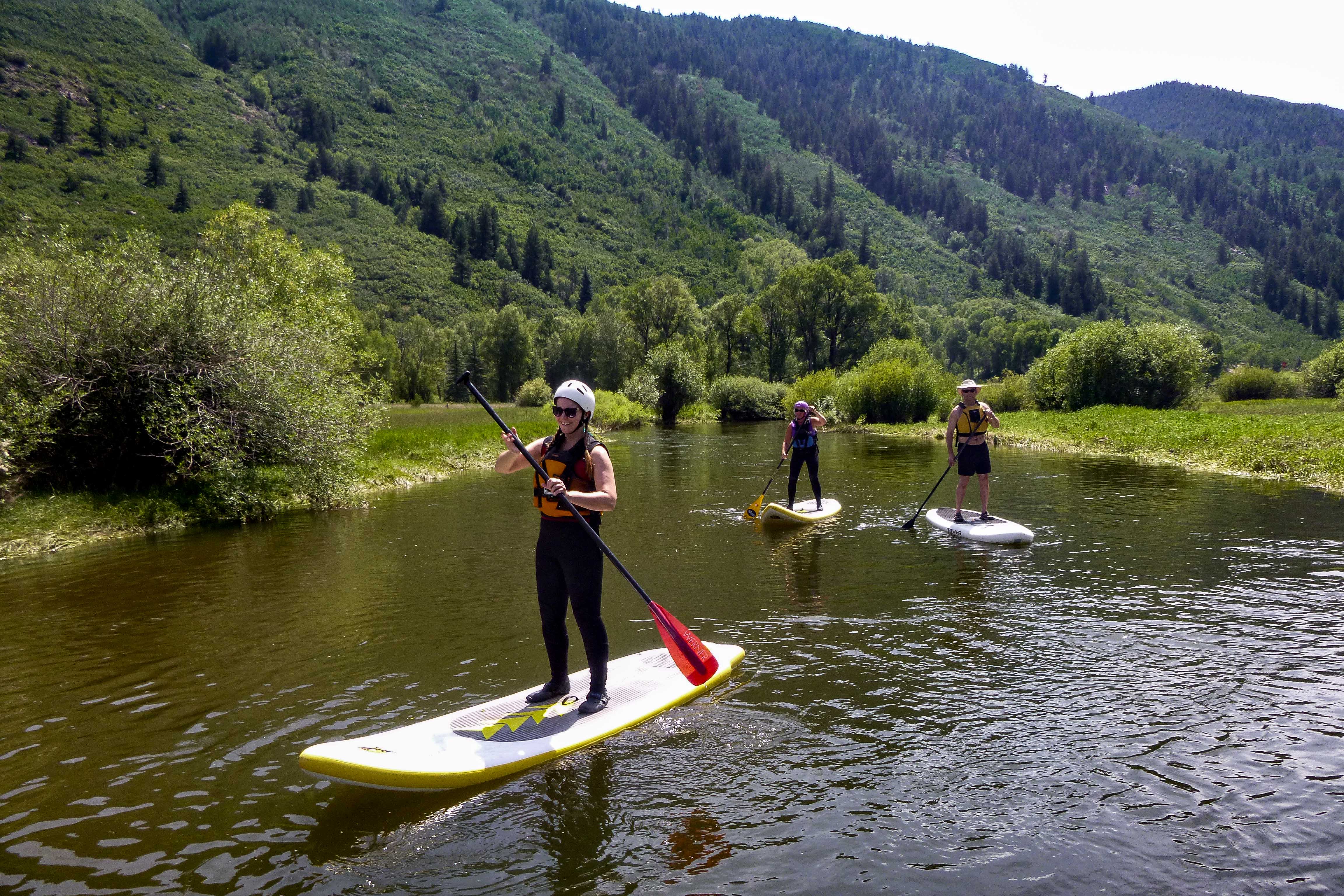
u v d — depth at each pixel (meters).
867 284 61.06
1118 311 177.00
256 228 20.23
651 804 3.40
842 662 5.10
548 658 5.00
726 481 15.71
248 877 2.90
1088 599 6.52
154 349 11.01
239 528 10.37
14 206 101.50
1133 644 5.36
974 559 8.11
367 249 134.25
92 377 10.87
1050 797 3.40
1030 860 2.95
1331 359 40.47
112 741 4.07
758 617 6.16
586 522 4.12
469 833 3.20
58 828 3.25
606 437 30.98
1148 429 22.52
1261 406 35.47
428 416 42.31
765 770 3.68
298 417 12.25
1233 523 9.91
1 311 10.56
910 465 18.52
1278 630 5.61
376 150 182.62
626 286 148.88
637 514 11.47
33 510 9.71
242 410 11.75
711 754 3.86
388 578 7.52
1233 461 16.22
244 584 7.30
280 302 18.89
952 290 185.00
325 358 14.25
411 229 147.50
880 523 10.45
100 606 6.60
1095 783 3.51
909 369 37.59
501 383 83.50
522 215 172.25
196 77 177.62
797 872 2.90
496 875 2.91
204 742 4.05
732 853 3.03
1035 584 7.04
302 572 7.81
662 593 6.92
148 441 11.30
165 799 3.49
